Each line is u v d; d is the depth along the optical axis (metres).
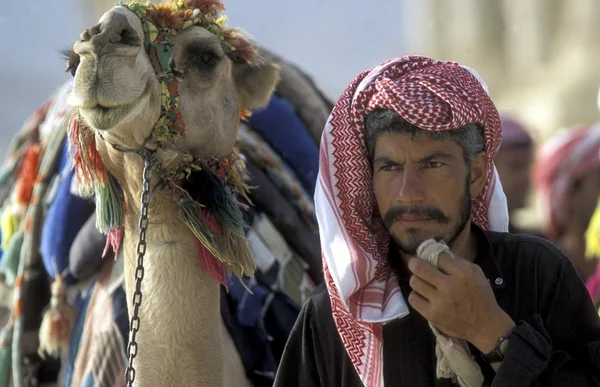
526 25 65.94
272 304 13.20
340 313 9.24
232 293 12.93
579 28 63.41
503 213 9.90
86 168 10.82
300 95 15.83
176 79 10.55
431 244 8.65
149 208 10.71
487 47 68.38
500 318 8.53
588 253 18.92
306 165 14.95
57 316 13.98
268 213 13.94
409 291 9.33
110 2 59.06
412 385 9.01
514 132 22.00
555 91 59.69
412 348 9.08
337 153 9.35
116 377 12.70
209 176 10.91
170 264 10.66
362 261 9.15
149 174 10.38
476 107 8.95
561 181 20.70
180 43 10.75
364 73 9.55
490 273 9.12
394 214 8.97
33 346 14.72
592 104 57.78
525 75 64.31
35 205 14.80
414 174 8.91
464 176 9.05
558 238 21.06
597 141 20.75
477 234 9.40
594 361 8.72
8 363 14.95
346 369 9.31
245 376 12.54
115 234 11.13
